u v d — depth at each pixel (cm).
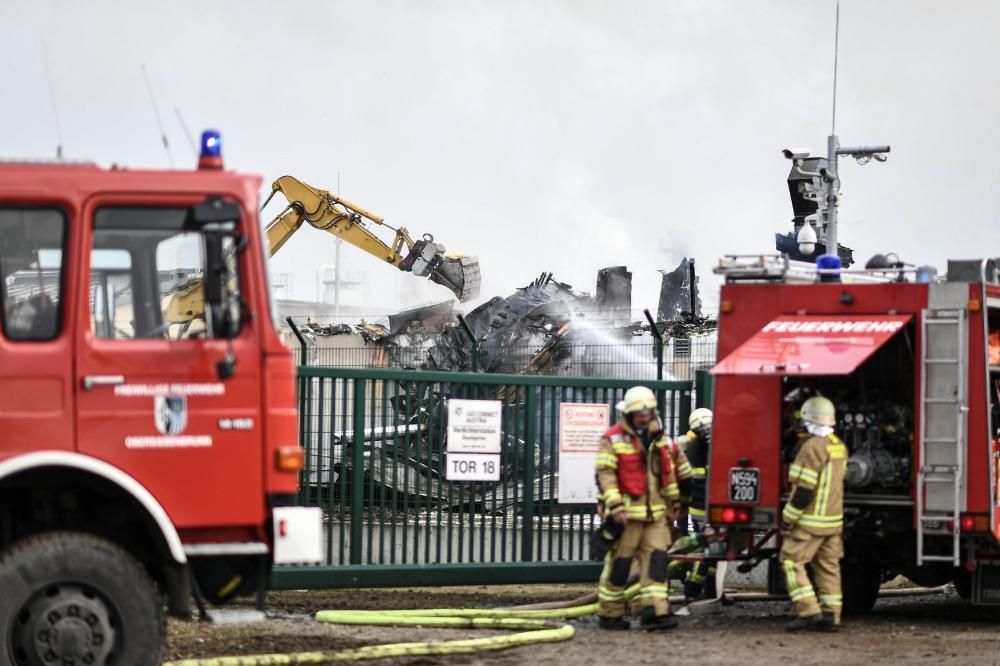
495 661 1120
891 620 1454
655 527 1321
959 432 1298
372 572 1508
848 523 1385
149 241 937
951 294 1313
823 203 2267
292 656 1077
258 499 946
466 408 1570
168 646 1159
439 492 1555
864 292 1348
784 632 1313
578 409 1628
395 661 1112
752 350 1298
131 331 932
